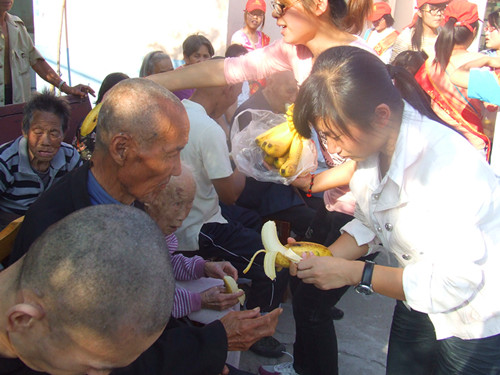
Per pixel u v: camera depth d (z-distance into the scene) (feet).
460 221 5.38
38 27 28.27
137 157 5.36
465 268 5.41
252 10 21.56
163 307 3.43
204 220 9.70
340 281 6.28
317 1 7.76
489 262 5.59
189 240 9.53
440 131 5.61
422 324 7.48
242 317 6.32
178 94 15.08
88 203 5.68
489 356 5.98
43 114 9.73
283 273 10.43
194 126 9.38
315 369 8.96
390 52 22.24
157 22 24.30
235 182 10.36
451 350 6.26
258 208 11.68
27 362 3.61
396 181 5.61
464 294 5.53
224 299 7.40
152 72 16.67
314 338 8.65
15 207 10.28
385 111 5.27
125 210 3.62
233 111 15.15
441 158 5.47
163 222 7.05
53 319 3.25
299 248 6.77
